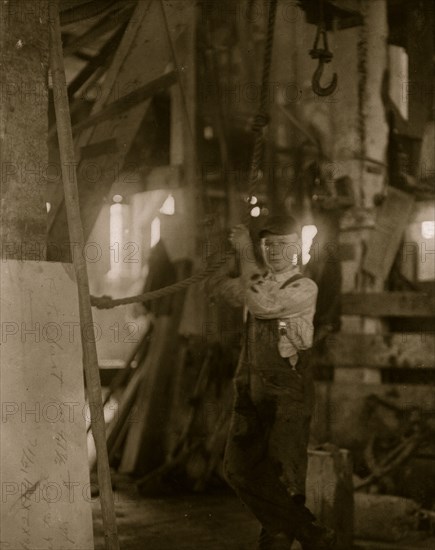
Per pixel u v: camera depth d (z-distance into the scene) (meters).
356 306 7.91
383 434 7.49
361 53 8.09
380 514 6.25
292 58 9.97
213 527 6.43
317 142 8.91
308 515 4.84
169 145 9.85
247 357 5.02
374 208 8.00
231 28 9.65
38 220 3.98
